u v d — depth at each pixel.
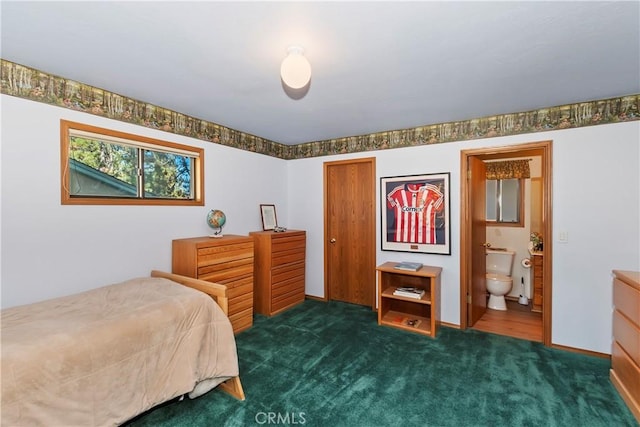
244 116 3.10
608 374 2.33
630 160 2.51
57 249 2.19
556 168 2.78
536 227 4.12
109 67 2.02
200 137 3.24
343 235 4.18
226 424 1.79
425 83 2.25
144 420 1.81
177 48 1.77
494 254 4.28
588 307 2.67
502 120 3.02
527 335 3.09
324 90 2.39
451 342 2.91
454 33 1.60
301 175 4.45
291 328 3.24
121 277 2.57
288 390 2.12
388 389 2.13
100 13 1.43
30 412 1.29
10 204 1.98
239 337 3.02
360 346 2.82
